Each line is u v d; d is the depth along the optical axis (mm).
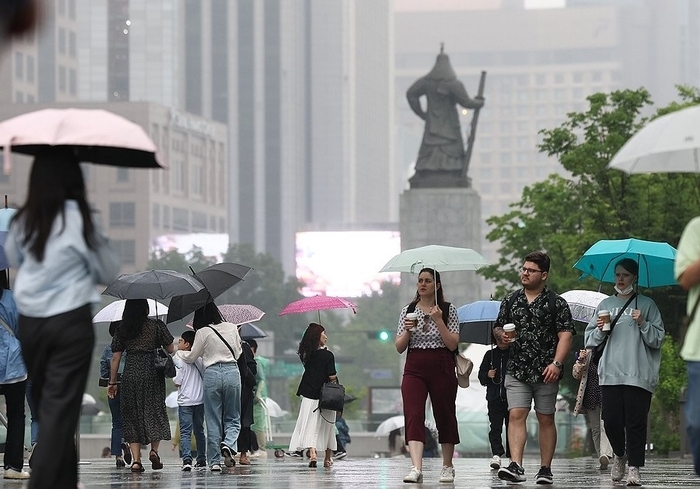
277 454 66438
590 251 33312
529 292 31266
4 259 30438
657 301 80000
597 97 87562
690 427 18734
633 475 31328
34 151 20531
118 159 20453
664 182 84812
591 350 32031
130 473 40281
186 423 43094
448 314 32094
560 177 100000
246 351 47344
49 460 18844
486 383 46312
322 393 44906
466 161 144000
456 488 30453
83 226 19328
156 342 39188
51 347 19203
